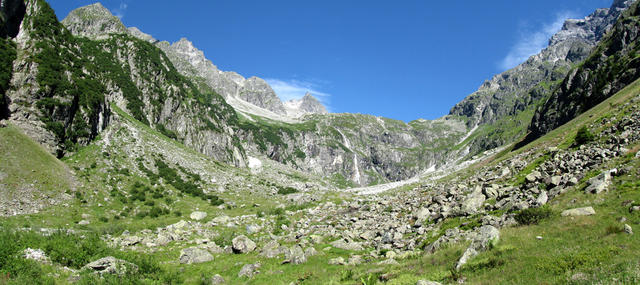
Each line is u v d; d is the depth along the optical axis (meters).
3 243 24.03
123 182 78.69
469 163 137.75
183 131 156.50
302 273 27.41
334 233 42.66
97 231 46.16
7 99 71.75
